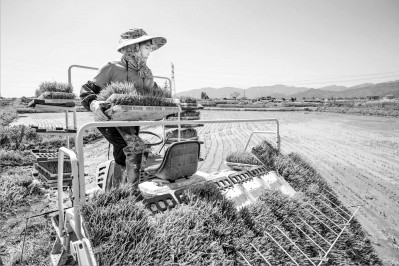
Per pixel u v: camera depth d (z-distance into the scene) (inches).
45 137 417.4
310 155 389.1
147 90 111.7
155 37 115.7
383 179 275.1
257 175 139.7
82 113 1126.4
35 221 160.4
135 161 97.1
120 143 107.5
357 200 217.9
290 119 1069.8
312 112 1576.0
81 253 67.9
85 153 387.9
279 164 157.4
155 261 68.3
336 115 1326.3
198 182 108.4
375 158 372.8
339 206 161.3
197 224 81.6
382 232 166.2
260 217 104.7
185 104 326.0
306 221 120.1
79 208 74.5
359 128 756.0
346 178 278.1
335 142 510.3
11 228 154.4
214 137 568.4
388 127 783.1
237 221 94.6
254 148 163.9
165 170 96.3
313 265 97.5
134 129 104.1
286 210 117.2
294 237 109.7
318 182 165.8
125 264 64.9
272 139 540.1
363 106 1900.8
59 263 95.1
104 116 93.0
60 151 91.5
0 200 179.3
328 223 129.8
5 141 378.3
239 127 763.4
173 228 78.2
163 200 90.6
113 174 110.5
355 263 121.1
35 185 205.0
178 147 97.6
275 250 95.7
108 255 64.8
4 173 249.8
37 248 133.7
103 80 113.4
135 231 71.5
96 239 67.0
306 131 682.8
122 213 74.4
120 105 91.4
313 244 111.1
